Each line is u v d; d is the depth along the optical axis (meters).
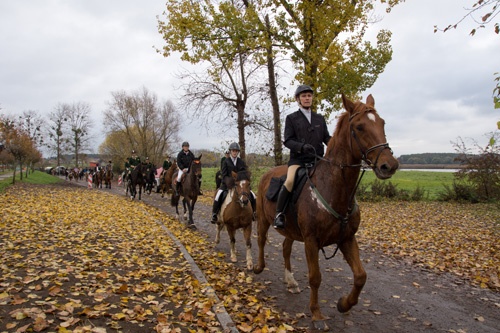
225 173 8.45
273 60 19.41
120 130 54.56
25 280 4.98
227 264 7.25
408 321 4.76
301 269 7.17
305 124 4.84
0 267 5.55
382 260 8.13
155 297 4.91
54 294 4.57
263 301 5.24
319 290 5.96
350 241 4.30
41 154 53.31
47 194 19.91
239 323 4.28
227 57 17.56
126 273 5.88
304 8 16.72
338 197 4.15
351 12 16.61
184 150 13.16
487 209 17.59
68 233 8.72
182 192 13.17
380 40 18.22
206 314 4.39
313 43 17.25
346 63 17.41
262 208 5.98
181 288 5.32
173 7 17.73
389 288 6.15
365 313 5.00
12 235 8.02
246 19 16.89
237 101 23.89
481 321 4.80
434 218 14.59
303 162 4.90
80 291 4.79
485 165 20.16
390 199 22.09
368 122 3.85
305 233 4.36
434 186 29.33
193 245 8.73
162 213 14.74
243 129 24.11
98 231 9.33
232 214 7.34
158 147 53.81
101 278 5.47
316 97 17.34
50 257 6.41
